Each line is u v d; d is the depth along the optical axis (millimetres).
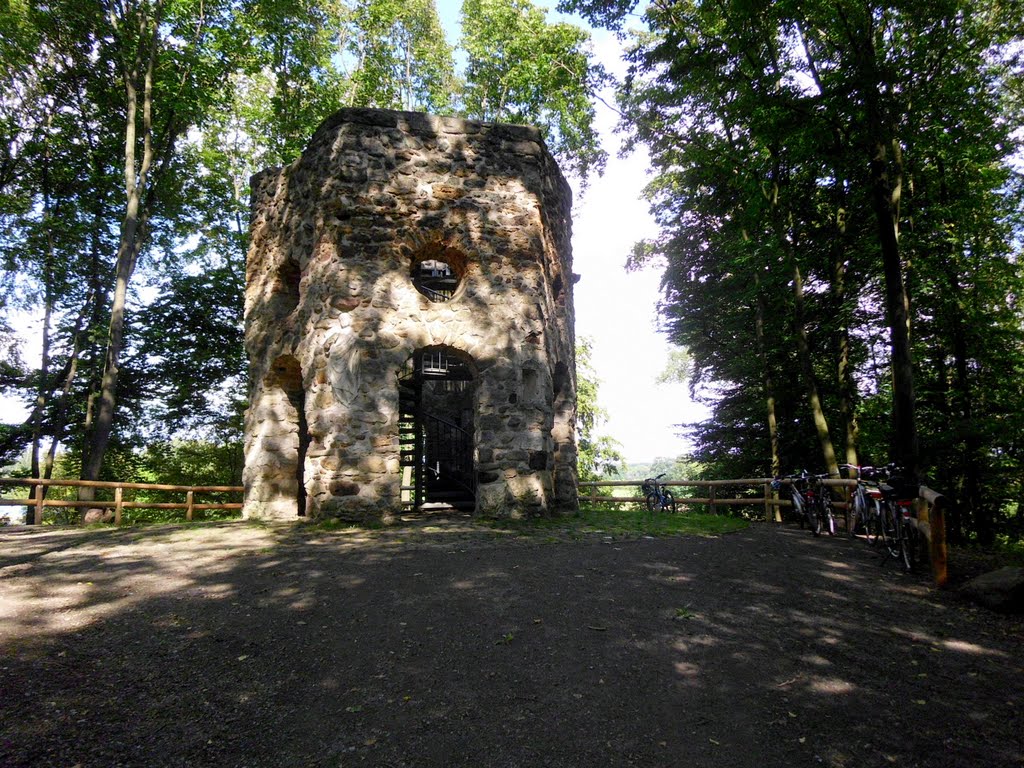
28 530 8492
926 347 12258
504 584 5289
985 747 2850
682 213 17094
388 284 9156
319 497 8719
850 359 14180
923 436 11414
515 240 9852
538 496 9320
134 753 2715
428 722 3057
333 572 5660
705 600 4980
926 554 6582
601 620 4453
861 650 3986
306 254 9641
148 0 14445
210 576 5500
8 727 2840
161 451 19062
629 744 2877
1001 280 11523
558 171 12023
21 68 15625
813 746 2863
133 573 5562
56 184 17828
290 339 9992
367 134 9414
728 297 15992
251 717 3076
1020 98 11555
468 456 12930
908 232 11250
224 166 18812
